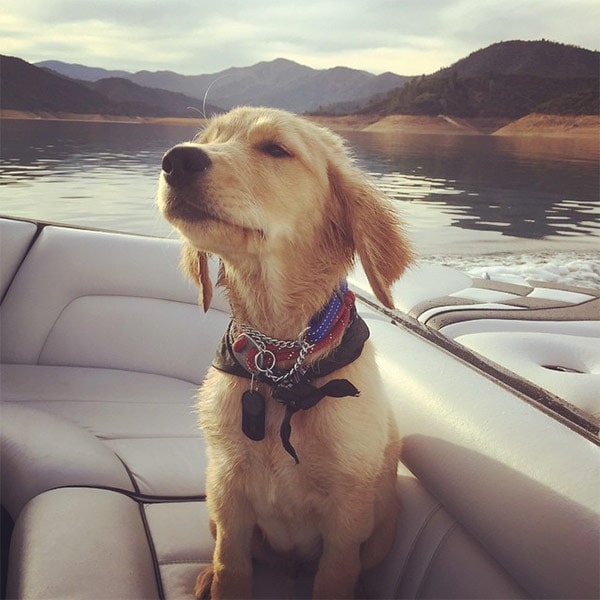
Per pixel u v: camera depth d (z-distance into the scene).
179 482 0.72
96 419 0.86
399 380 0.70
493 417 0.58
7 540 0.65
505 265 2.53
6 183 5.76
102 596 0.49
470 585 0.52
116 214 4.30
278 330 0.59
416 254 0.68
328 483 0.56
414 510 0.62
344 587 0.56
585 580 0.43
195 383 1.04
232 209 0.55
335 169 0.66
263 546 0.65
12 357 1.05
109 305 1.08
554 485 0.48
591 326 0.92
